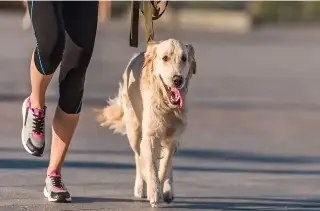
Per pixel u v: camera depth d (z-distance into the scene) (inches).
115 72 1205.7
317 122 765.9
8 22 2469.2
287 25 3481.8
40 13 319.3
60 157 356.2
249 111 832.9
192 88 1045.2
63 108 346.3
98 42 1876.2
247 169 492.1
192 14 3034.0
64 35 325.1
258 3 3420.3
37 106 348.2
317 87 1160.2
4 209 336.5
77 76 339.6
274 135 666.2
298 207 371.2
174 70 348.5
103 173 450.6
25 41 1754.4
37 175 427.5
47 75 338.3
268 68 1494.8
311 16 3587.6
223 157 539.2
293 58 1785.2
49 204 351.6
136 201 368.8
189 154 547.2
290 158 547.2
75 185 408.5
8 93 864.3
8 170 441.7
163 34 2230.6
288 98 987.9
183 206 362.3
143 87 362.0
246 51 1911.9
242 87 1098.7
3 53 1448.1
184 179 446.3
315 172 490.3
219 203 374.6
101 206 352.5
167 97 351.9
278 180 454.3
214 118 763.4
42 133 351.6
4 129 617.3
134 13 375.9
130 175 447.2
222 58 1668.3
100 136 608.4
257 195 402.3
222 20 3100.4
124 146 563.5
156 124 355.6
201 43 2071.9
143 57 373.1
